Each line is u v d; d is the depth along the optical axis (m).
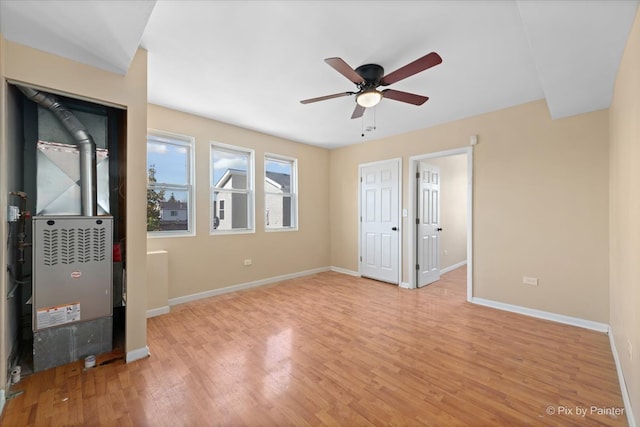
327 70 2.47
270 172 4.71
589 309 2.81
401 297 3.83
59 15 1.50
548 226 3.05
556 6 1.45
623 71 1.86
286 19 1.82
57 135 2.26
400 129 4.19
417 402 1.71
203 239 3.76
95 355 2.23
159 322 2.94
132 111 2.15
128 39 1.72
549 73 2.11
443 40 2.03
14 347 2.06
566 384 1.88
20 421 1.55
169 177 3.55
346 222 5.29
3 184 1.71
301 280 4.77
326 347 2.40
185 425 1.53
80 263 2.17
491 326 2.84
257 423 1.54
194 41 2.06
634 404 1.50
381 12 1.75
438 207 4.95
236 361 2.18
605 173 2.73
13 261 2.02
